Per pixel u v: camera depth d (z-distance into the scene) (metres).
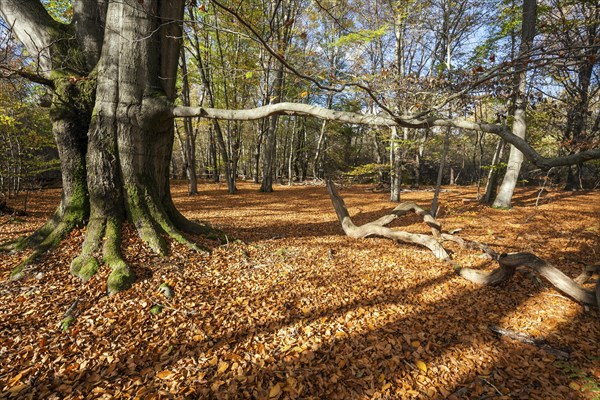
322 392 2.55
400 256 6.20
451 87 3.46
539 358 3.11
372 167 14.50
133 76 4.61
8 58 5.09
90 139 4.62
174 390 2.47
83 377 2.55
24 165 10.87
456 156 28.72
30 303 3.37
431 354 3.11
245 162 33.06
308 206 12.90
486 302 4.30
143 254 4.49
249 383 2.61
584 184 16.92
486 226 8.92
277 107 4.09
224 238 6.00
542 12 9.08
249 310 3.69
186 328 3.26
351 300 4.13
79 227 4.68
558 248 6.74
